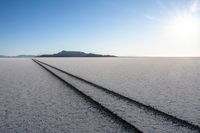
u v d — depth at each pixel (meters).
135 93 12.88
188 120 7.93
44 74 24.80
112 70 30.50
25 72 27.81
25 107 9.80
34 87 15.32
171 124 7.45
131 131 6.82
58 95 12.38
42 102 10.74
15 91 13.84
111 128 7.10
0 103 10.59
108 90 13.59
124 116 8.33
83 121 7.82
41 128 7.16
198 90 13.95
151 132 6.73
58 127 7.23
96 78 20.31
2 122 7.79
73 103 10.48
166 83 17.23
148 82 17.80
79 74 24.08
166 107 9.67
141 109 9.27
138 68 34.94
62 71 28.42
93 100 10.80
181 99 11.28
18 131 6.92
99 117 8.27
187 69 32.56
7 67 38.56
